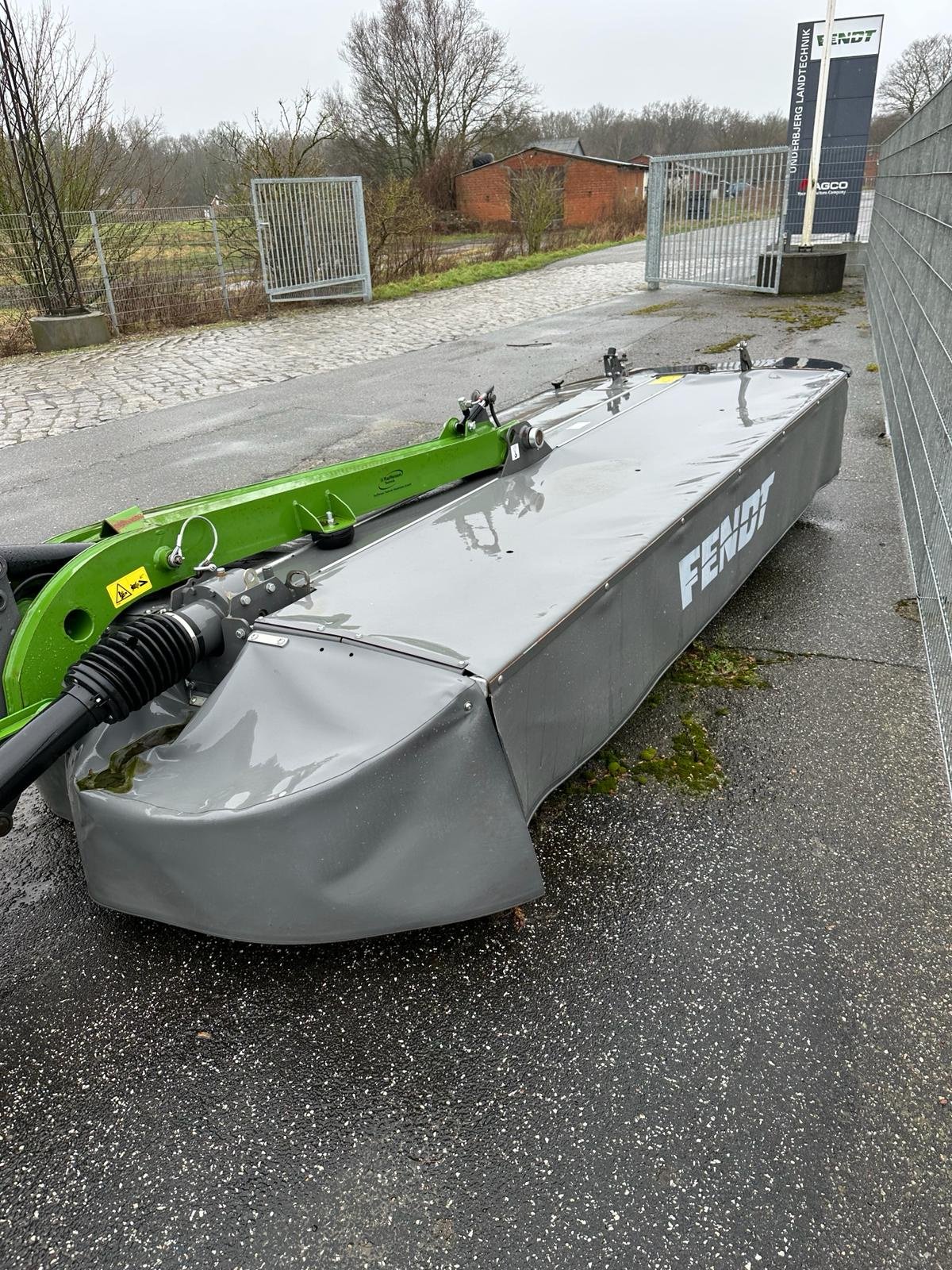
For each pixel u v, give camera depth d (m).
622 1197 1.75
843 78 13.88
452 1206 1.75
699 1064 2.00
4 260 13.23
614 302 14.61
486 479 3.86
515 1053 2.04
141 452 7.38
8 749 1.96
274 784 2.01
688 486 3.10
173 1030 2.14
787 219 15.00
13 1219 1.76
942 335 4.19
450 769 2.05
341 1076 2.01
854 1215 1.70
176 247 15.09
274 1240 1.71
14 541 5.57
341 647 2.20
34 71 13.36
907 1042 2.03
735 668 3.59
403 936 2.36
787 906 2.41
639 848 2.64
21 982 2.30
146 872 2.13
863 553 4.61
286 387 9.66
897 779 2.91
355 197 16.03
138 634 2.16
